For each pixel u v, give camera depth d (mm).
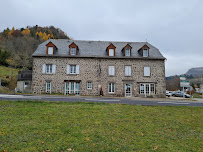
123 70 20125
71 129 5176
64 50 20281
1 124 5355
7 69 38562
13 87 27766
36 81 18969
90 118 6504
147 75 20391
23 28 68000
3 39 56312
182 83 20531
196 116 7750
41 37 63938
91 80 19656
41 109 7770
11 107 7980
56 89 19141
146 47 20609
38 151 3705
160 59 20641
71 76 19484
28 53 49594
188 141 4691
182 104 12047
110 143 4301
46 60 19312
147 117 7117
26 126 5270
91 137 4633
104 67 19969
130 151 3902
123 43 23219
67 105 9156
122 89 19891
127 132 5176
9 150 3684
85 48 21125
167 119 6945
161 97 20234
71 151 3766
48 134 4719
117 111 8039
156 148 4109
